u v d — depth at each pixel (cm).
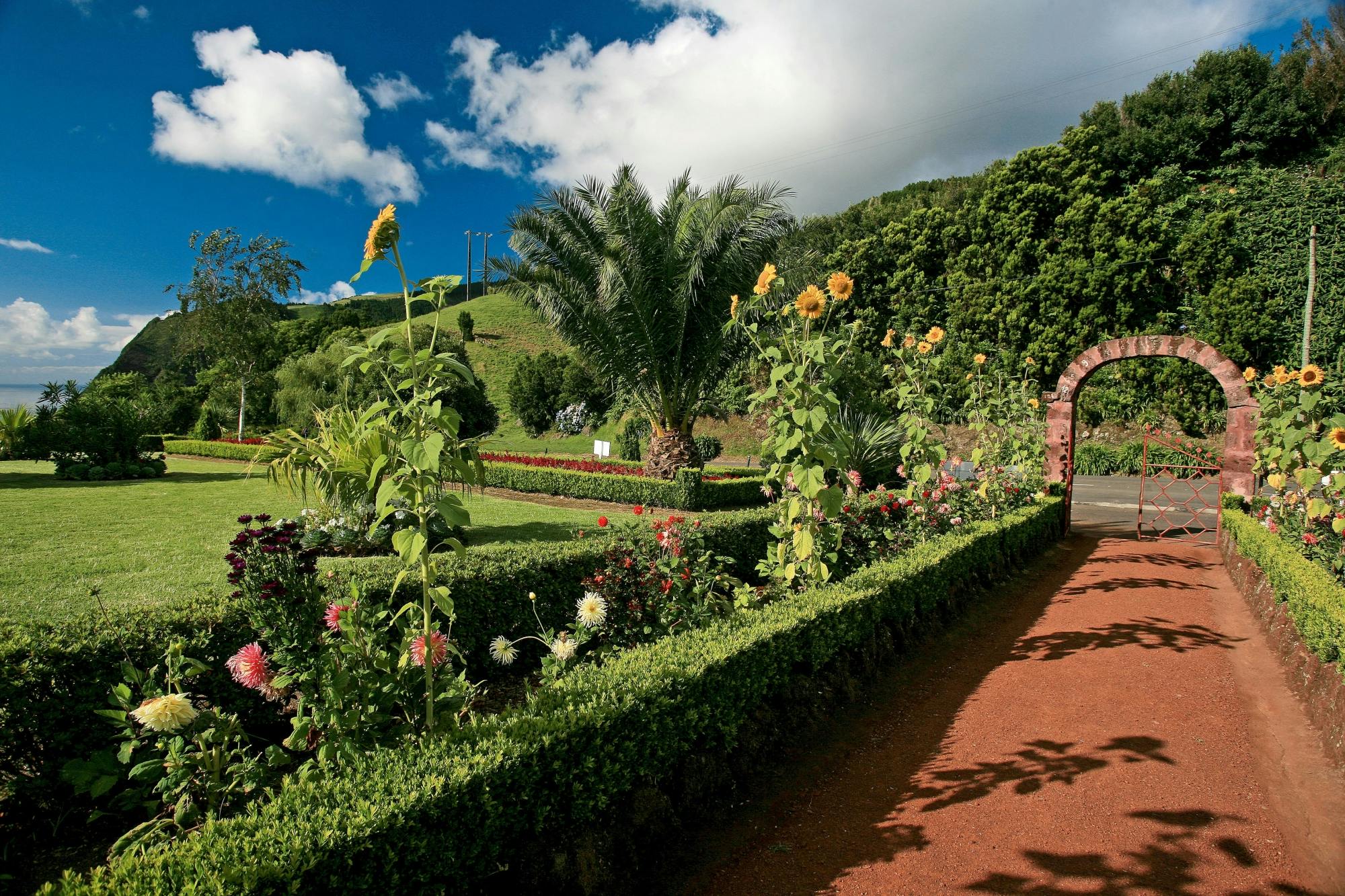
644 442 2514
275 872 158
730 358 1188
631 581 432
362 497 696
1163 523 1134
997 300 2517
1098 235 2317
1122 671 452
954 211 2931
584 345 1179
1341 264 2014
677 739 276
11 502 1023
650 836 259
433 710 266
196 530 798
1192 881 240
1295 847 261
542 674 357
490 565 430
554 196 1090
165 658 255
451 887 199
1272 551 550
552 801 228
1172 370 2108
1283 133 2339
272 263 2588
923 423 673
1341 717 337
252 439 2336
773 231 1098
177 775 220
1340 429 567
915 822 278
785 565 483
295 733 240
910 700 406
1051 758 333
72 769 230
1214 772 319
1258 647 502
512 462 1551
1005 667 460
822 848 262
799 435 429
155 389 3072
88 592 523
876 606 438
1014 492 866
